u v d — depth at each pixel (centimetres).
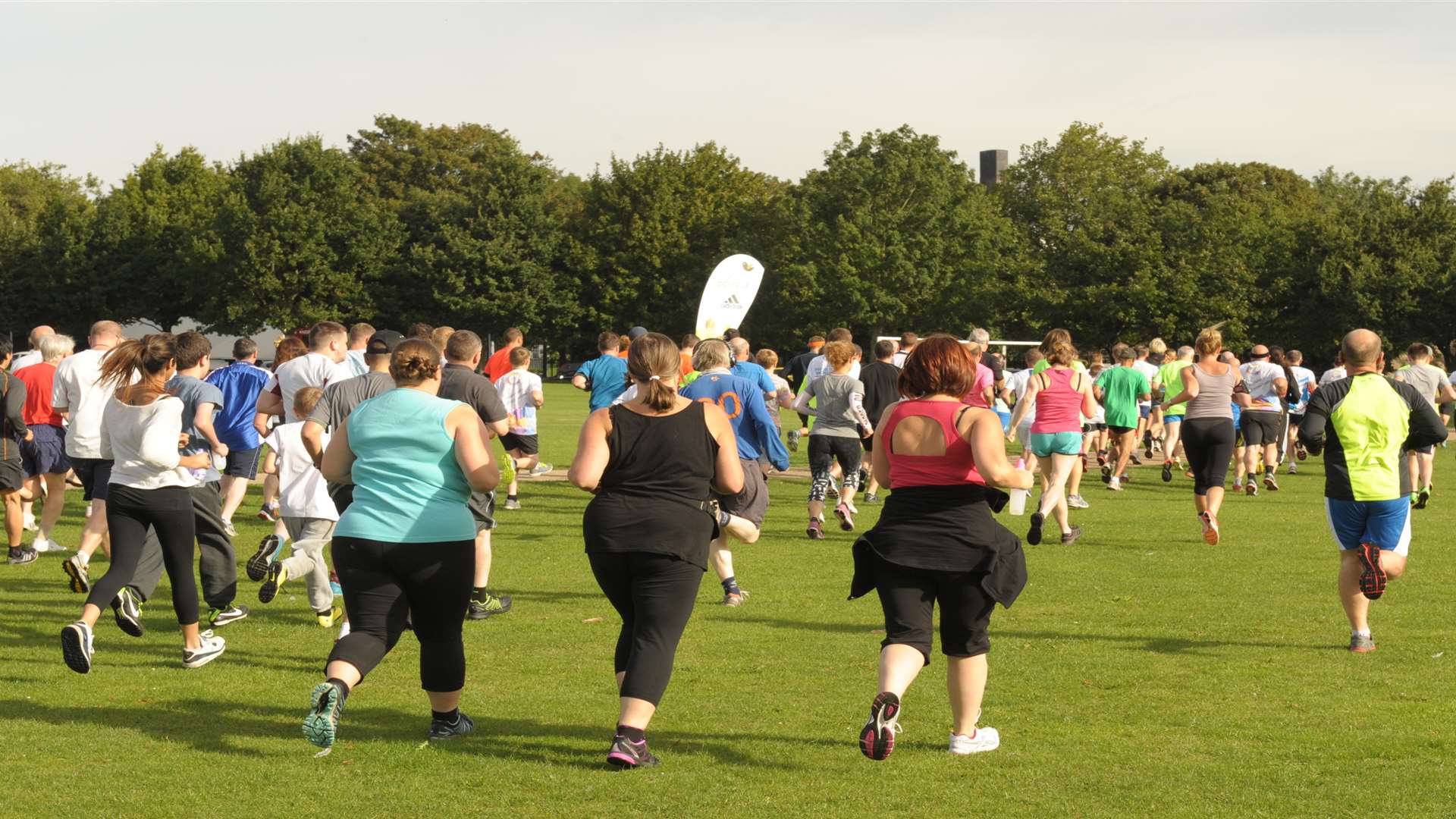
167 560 674
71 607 858
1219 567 1036
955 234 6019
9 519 1034
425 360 525
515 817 448
